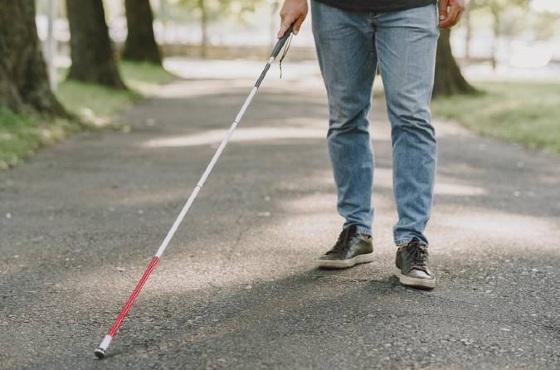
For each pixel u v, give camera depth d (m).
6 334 3.55
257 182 7.50
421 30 4.10
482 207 6.43
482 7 34.53
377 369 3.11
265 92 21.08
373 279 4.30
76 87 17.17
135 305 3.93
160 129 12.07
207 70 35.28
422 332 3.50
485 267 4.57
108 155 9.28
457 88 19.42
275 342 3.39
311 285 4.21
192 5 50.25
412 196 4.18
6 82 11.12
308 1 4.50
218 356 3.25
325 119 13.94
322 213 6.13
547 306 3.90
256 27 82.50
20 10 11.32
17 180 7.57
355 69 4.33
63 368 3.15
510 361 3.19
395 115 4.20
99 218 5.98
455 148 10.57
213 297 4.03
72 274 4.50
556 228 5.70
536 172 8.52
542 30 54.59
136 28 29.92
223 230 5.55
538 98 16.64
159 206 6.42
